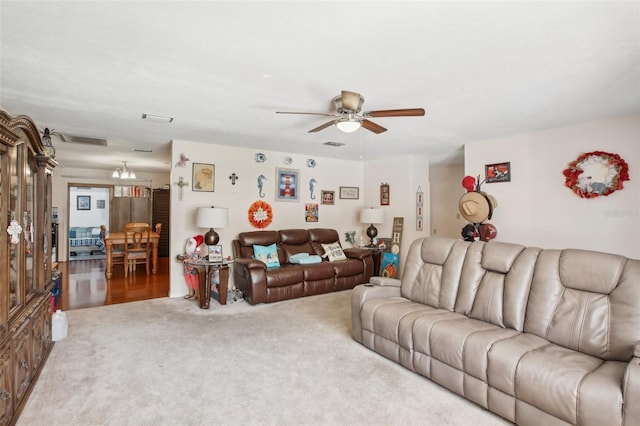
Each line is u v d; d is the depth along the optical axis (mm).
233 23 1799
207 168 5020
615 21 1778
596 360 1909
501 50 2107
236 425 1925
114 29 1865
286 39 1969
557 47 2066
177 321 3742
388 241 5988
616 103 3129
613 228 3604
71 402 2133
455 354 2232
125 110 3338
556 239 4031
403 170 5922
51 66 2340
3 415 1741
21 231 2039
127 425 1916
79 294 4945
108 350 2934
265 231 5297
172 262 4816
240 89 2771
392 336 2715
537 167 4191
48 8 1666
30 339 2234
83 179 8039
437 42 2004
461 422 1972
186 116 3539
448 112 3406
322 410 2078
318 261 5242
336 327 3588
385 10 1672
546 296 2277
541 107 3246
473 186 4477
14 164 2035
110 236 6293
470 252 2861
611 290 2041
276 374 2527
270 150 5535
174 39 1974
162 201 8820
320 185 6141
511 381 1926
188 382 2396
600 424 1582
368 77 2523
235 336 3301
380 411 2074
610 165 3604
